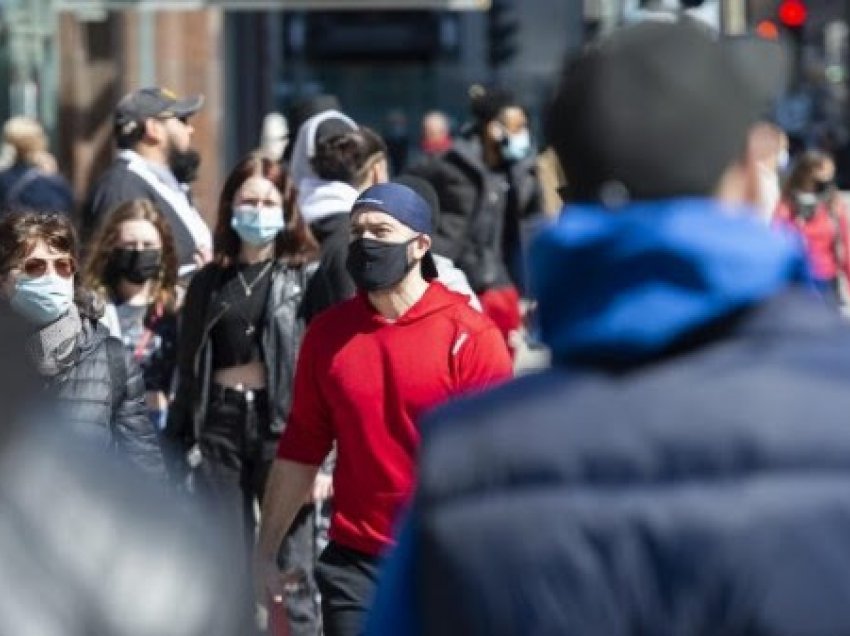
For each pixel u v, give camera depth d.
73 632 5.50
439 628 6.98
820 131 89.44
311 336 15.65
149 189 24.33
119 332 20.28
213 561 5.60
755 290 6.99
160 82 55.41
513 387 7.12
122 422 16.14
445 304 15.39
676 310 6.93
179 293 22.39
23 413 5.81
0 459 5.72
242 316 19.47
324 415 15.72
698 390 6.85
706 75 7.21
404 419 15.23
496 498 6.90
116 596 5.51
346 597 15.34
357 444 15.30
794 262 7.09
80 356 15.90
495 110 31.64
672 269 6.95
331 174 21.38
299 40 110.69
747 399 6.80
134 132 24.72
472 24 115.75
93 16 53.44
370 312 15.47
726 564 6.66
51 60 51.88
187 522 5.65
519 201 30.66
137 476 5.81
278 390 19.52
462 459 6.96
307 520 19.00
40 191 34.47
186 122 24.97
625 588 6.74
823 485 6.68
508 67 84.31
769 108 7.41
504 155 31.50
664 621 6.71
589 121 7.23
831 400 6.78
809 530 6.64
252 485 19.75
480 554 6.86
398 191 15.42
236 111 70.94
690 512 6.70
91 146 54.38
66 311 15.88
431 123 48.81
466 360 15.26
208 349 19.64
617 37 7.33
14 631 5.50
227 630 5.58
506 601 6.83
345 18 112.94
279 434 19.53
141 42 54.75
